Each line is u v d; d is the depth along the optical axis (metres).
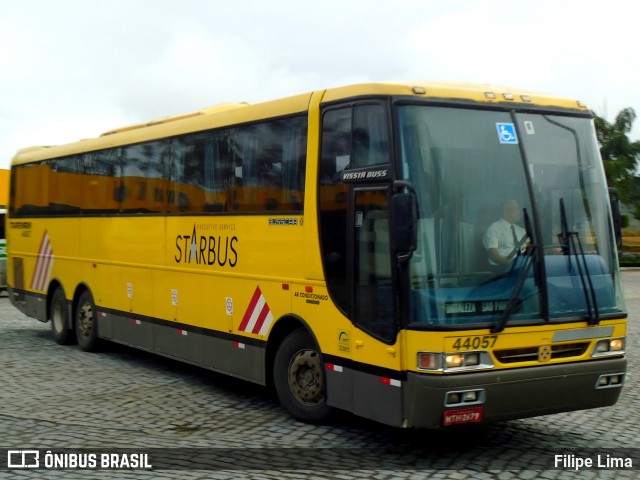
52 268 14.71
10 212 16.64
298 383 8.64
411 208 6.70
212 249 10.03
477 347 6.86
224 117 9.89
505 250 7.14
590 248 7.62
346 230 7.73
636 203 48.59
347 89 7.89
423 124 7.17
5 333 16.20
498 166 7.35
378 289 7.25
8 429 8.38
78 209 13.71
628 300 24.77
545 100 7.89
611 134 48.09
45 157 15.07
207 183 10.16
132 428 8.45
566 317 7.29
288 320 8.70
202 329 10.27
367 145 7.49
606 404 7.66
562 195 7.59
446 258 6.93
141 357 13.23
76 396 10.08
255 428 8.45
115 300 12.52
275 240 8.84
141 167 11.78
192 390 10.49
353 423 8.63
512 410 7.06
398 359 6.96
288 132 8.73
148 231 11.53
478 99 7.49
